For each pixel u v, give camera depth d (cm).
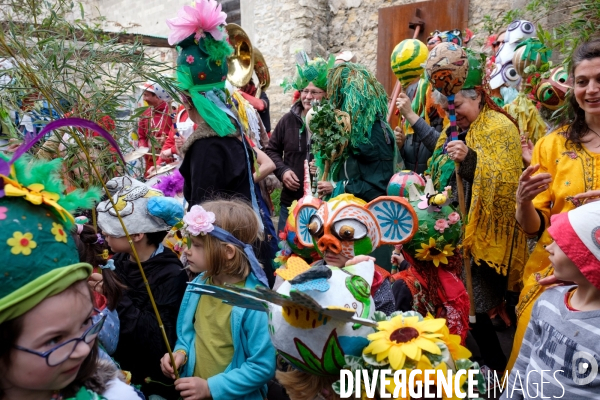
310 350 151
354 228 196
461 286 253
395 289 246
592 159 214
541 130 362
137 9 1070
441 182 293
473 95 281
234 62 342
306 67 379
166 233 240
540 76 352
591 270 149
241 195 269
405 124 397
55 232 109
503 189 263
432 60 274
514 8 591
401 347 141
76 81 209
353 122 307
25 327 103
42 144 203
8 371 106
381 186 312
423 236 239
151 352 219
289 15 804
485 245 264
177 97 231
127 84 211
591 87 203
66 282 106
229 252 207
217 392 196
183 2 967
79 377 124
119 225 224
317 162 339
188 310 221
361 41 787
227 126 267
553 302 169
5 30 198
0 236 100
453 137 280
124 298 224
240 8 890
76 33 228
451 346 151
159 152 401
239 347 204
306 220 234
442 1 682
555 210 224
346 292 155
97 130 118
